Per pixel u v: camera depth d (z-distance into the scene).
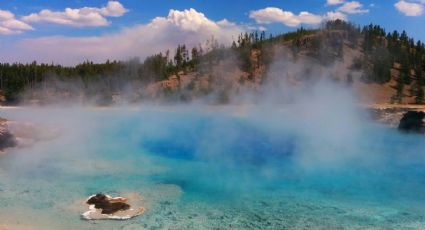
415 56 146.62
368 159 36.81
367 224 21.23
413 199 25.38
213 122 65.62
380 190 27.20
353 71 139.75
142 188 26.92
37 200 23.97
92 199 23.80
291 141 46.62
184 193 25.98
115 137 49.09
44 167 32.31
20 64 136.88
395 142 46.06
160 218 21.58
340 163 35.19
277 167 33.50
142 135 51.16
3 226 20.02
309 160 36.34
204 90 112.19
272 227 20.66
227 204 24.08
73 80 127.38
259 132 53.97
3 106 103.12
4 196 24.61
